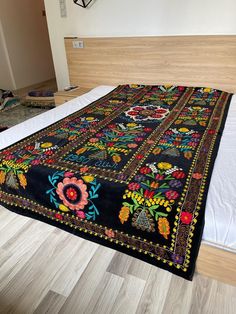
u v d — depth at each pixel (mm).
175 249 1122
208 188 1146
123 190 1160
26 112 3684
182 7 2418
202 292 1233
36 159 1451
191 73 2570
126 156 1439
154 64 2688
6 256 1466
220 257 1099
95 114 2125
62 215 1389
